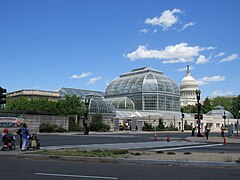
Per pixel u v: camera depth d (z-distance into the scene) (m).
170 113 110.38
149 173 12.94
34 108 72.94
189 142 36.44
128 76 124.44
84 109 75.19
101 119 78.75
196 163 15.70
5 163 15.94
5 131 22.81
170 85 115.31
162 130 91.50
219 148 27.16
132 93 113.94
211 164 15.51
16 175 12.09
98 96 94.12
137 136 52.59
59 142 33.03
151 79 112.94
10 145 22.41
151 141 37.59
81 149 22.83
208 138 44.31
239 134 57.78
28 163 15.97
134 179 11.45
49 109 68.94
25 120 58.16
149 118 96.81
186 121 106.38
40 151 20.55
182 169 14.34
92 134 58.88
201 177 12.03
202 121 115.31
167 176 12.17
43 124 60.88
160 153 20.12
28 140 23.11
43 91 101.81
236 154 19.89
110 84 126.88
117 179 11.42
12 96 103.25
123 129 88.88
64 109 71.56
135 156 18.17
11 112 56.22
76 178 11.52
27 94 98.88
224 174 12.88
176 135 59.91
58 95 104.94
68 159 17.61
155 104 110.12
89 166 14.98
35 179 11.24
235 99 159.75
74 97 75.50
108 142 34.34
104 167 14.69
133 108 109.00
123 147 26.88
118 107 106.69
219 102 176.25
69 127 68.31
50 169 13.80
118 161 16.64
